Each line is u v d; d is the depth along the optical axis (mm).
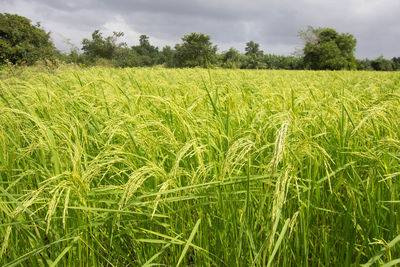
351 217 2367
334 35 74562
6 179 2865
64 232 2223
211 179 2475
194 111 3652
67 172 1728
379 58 93438
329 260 2318
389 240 2111
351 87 6684
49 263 1952
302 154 2182
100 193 2182
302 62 76500
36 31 34062
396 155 2260
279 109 3645
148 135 2574
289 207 2408
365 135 2785
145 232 2287
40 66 15609
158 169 1991
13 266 1866
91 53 57031
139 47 158875
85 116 3613
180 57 69875
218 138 2758
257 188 2377
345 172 2646
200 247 2242
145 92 4707
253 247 2043
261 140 2863
